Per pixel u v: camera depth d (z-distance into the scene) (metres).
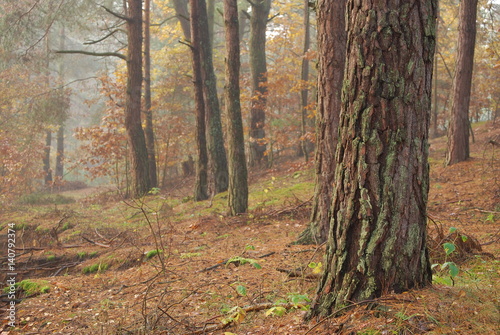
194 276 6.00
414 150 3.27
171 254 7.73
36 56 21.36
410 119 3.26
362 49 3.32
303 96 18.14
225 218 10.48
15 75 24.53
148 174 19.53
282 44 25.14
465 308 2.89
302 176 16.39
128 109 19.34
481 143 17.12
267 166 21.53
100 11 21.89
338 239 3.44
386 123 3.26
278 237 8.14
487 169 11.53
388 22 3.24
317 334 3.10
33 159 24.41
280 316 3.93
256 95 21.50
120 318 4.68
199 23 16.22
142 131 19.53
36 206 19.62
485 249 5.78
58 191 29.20
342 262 3.38
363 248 3.29
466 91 13.02
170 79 25.66
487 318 2.73
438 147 18.56
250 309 4.05
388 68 3.26
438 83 25.55
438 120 25.91
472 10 12.84
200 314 4.44
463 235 5.14
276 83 20.45
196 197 15.40
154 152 21.97
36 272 8.92
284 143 20.78
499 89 23.09
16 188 23.09
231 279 5.58
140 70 19.47
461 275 4.34
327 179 7.05
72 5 20.06
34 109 23.56
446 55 24.48
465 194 9.77
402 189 3.25
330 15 6.80
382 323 2.88
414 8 3.24
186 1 25.70
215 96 16.08
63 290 6.44
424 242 3.38
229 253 7.18
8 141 22.83
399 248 3.24
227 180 15.73
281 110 23.64
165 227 10.94
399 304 3.02
